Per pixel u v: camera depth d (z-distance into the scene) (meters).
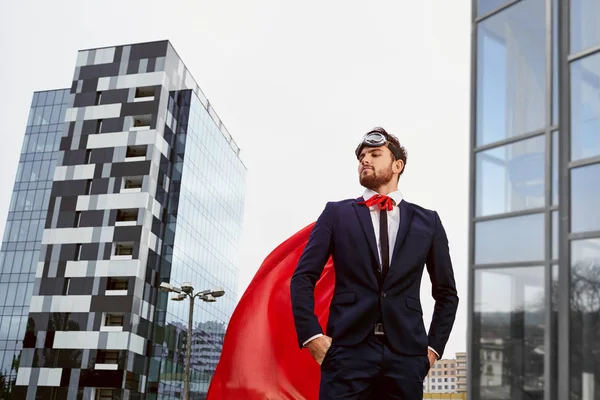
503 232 10.52
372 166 3.22
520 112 10.73
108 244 57.28
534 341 9.64
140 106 61.66
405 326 2.89
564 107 7.21
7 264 73.50
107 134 61.44
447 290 3.23
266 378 4.81
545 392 9.20
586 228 6.89
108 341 53.97
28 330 55.91
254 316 4.94
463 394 65.69
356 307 2.91
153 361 56.06
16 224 75.25
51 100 80.19
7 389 68.00
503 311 10.17
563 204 7.05
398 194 3.25
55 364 54.34
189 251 63.69
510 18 11.23
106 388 53.41
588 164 7.00
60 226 59.12
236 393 4.82
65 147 61.88
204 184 68.81
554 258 9.60
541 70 10.47
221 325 73.31
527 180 10.36
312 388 4.78
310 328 2.97
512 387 9.73
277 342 4.86
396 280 2.96
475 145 11.41
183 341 61.19
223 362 4.93
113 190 59.16
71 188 60.31
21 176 77.50
